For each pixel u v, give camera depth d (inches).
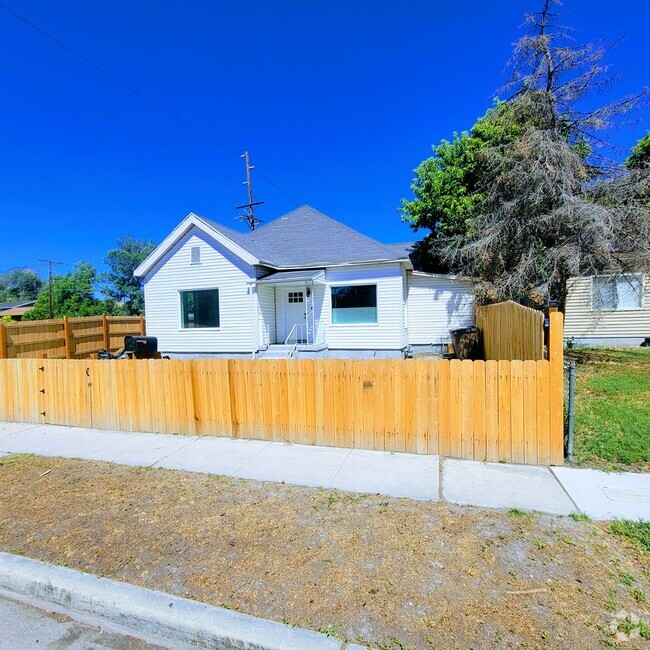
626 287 539.8
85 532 130.9
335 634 86.9
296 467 179.8
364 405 199.8
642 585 98.7
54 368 262.1
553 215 375.2
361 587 100.4
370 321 544.1
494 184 448.5
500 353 342.3
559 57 405.4
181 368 231.9
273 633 88.1
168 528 131.4
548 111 415.8
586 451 184.7
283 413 213.9
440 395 188.2
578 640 83.0
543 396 175.0
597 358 429.1
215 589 102.2
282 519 134.6
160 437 230.4
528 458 177.3
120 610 99.3
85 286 1508.4
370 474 169.8
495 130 521.7
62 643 94.6
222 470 179.0
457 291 564.7
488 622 88.4
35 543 125.8
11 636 96.7
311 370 207.5
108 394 248.8
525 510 135.9
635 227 370.6
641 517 129.7
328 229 663.1
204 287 577.0
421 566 107.8
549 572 104.1
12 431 250.1
